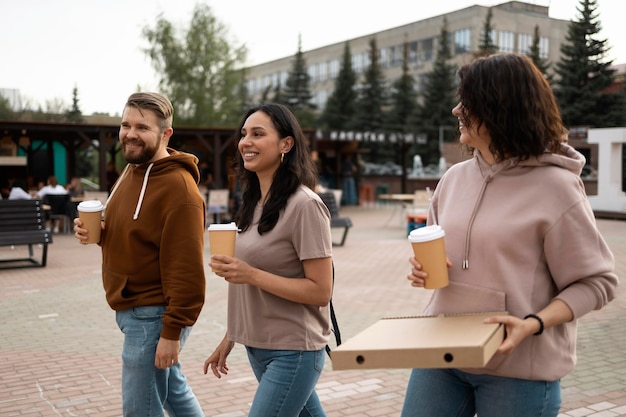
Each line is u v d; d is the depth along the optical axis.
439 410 2.16
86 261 11.45
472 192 2.08
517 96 1.92
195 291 2.73
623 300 7.55
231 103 45.50
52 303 7.72
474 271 2.01
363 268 10.44
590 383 4.64
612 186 19.67
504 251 1.96
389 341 1.77
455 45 59.31
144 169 2.84
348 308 7.37
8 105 36.28
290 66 78.88
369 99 56.38
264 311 2.55
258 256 2.55
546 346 1.96
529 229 1.93
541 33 59.16
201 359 5.41
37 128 19.12
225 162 26.25
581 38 44.12
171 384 3.02
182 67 43.47
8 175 24.42
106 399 4.44
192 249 2.73
